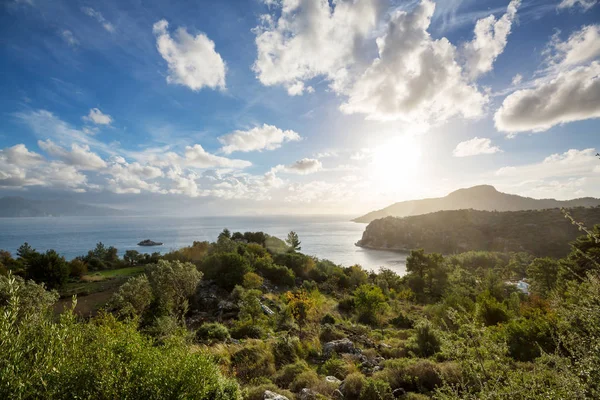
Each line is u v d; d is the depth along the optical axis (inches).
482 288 1063.0
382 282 1718.8
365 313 924.0
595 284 153.4
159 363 197.5
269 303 1089.4
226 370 401.4
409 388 354.6
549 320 385.1
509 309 774.5
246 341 578.6
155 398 175.2
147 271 1277.1
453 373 330.3
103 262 2436.0
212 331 623.2
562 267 1107.3
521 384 154.5
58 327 183.9
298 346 533.6
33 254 1851.6
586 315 153.3
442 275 1918.1
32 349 166.9
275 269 1647.4
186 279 960.3
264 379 399.5
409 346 514.3
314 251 6993.1
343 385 366.6
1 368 145.3
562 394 137.7
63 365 166.1
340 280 1797.5
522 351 372.5
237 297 1100.5
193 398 192.4
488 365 167.3
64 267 1457.9
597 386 127.6
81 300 1160.2
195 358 217.2
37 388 154.4
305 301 856.3
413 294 1626.5
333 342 580.4
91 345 187.5
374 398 321.1
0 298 444.5
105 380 167.9
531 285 1477.6
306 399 342.6
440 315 727.1
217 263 1430.9
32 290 502.9
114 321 370.9
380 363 447.2
